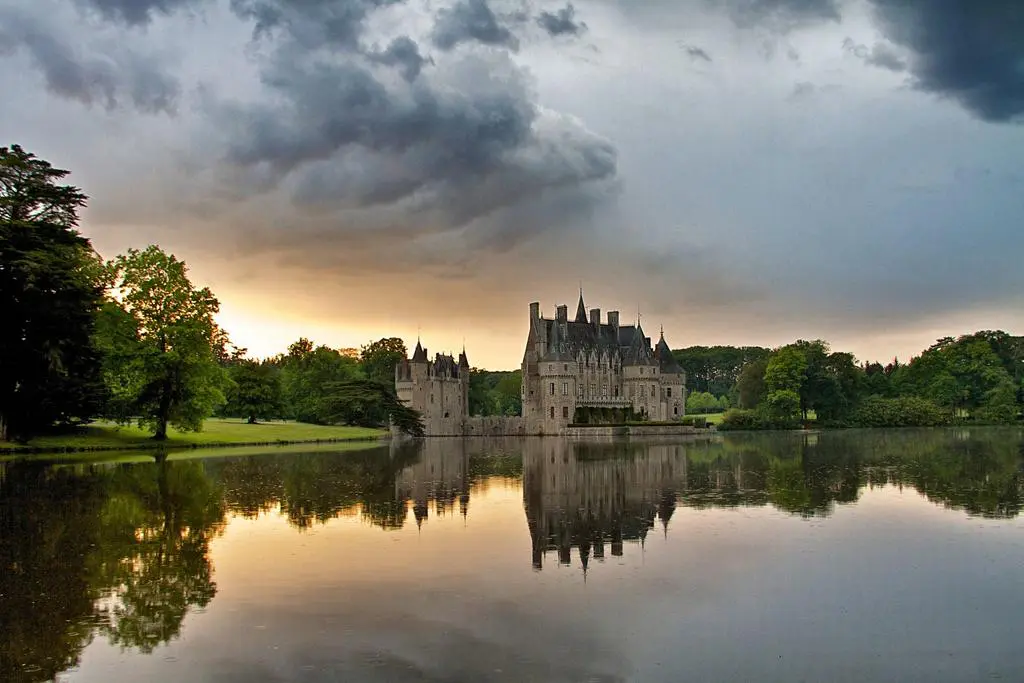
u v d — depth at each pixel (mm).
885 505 36875
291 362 182250
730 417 154000
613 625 18875
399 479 50094
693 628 18688
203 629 18578
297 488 43906
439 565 24688
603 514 34625
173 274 79812
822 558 25469
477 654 17047
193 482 46031
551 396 156875
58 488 42312
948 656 16969
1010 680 15781
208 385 82750
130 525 31453
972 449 79625
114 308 77500
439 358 172875
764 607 20234
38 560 25328
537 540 28594
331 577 23234
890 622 19078
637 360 170875
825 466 59062
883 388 186125
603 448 93188
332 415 141625
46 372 66250
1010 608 20141
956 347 179500
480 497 40625
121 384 76688
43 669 16250
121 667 16344
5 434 70312
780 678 15867
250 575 23438
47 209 67500
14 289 61250
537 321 164625
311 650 17250
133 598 21094
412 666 16391
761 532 30000
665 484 46719
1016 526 31078
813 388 161625
